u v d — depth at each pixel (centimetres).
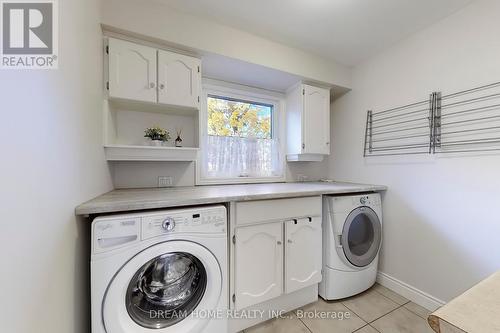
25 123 57
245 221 137
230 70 192
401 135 185
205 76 204
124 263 96
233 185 207
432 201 163
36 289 61
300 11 153
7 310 49
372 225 189
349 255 169
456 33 151
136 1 139
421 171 171
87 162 106
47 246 67
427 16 157
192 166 199
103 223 93
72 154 88
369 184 212
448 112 155
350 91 235
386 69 199
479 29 140
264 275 145
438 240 160
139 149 153
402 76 185
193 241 110
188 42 154
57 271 74
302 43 192
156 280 113
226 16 158
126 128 172
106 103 137
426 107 168
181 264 118
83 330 102
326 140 226
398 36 181
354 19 161
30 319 58
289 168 249
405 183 182
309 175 261
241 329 142
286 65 194
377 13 155
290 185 205
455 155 151
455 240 150
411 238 176
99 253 92
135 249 98
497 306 45
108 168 151
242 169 224
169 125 188
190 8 150
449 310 44
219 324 116
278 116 245
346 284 171
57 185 74
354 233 182
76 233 93
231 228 134
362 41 188
